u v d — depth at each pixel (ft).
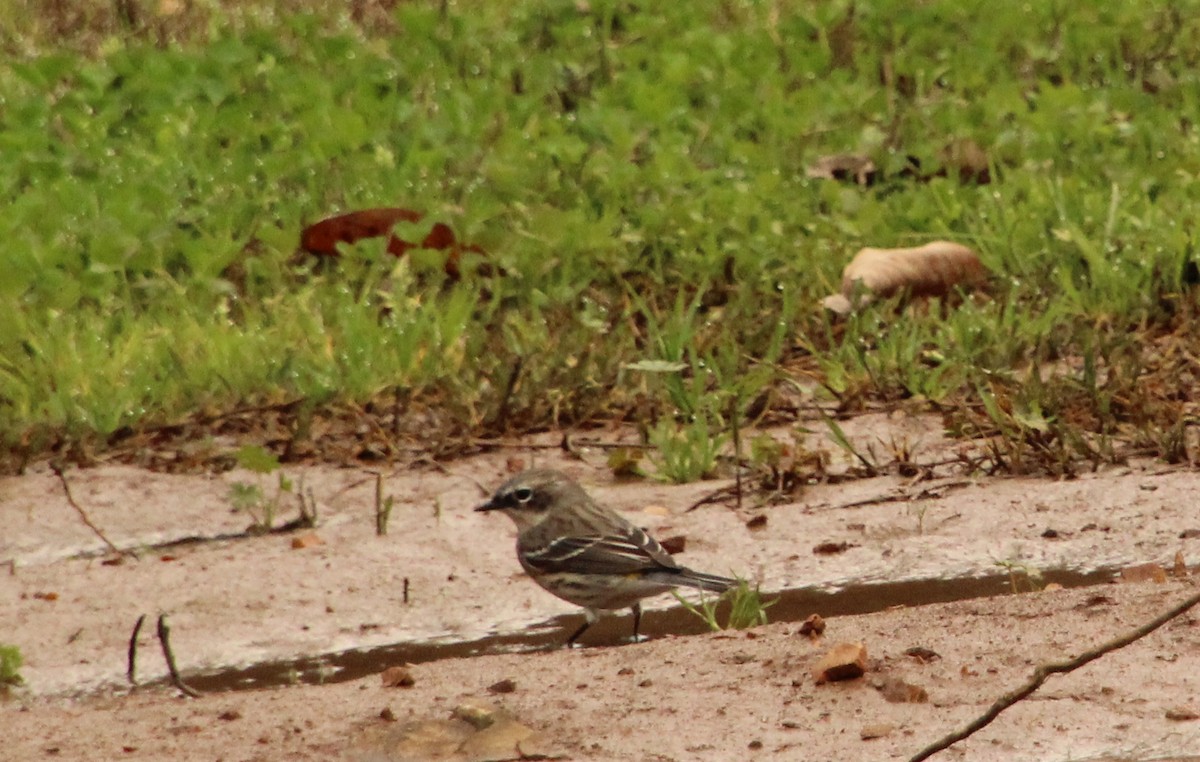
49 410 42.75
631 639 32.65
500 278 49.62
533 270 50.01
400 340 45.60
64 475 40.55
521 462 41.55
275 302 47.96
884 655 27.96
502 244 50.88
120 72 65.77
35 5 74.33
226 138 60.70
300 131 61.26
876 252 49.55
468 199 53.98
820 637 29.01
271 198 55.11
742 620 31.68
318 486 40.16
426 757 25.36
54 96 65.57
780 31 72.23
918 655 27.86
